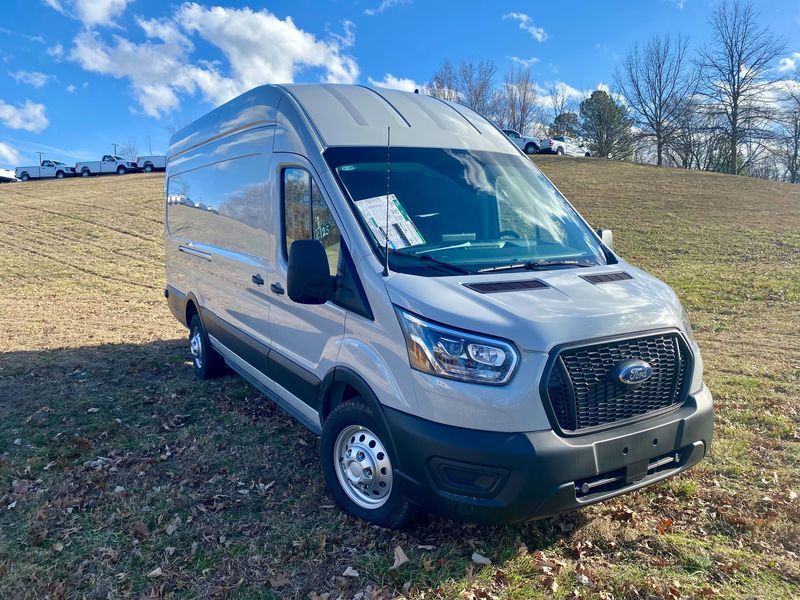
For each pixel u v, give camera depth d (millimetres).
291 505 4066
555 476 3006
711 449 4754
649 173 32156
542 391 3033
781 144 49156
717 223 19469
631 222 20422
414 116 4648
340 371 3779
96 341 8852
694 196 24875
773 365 7059
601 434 3174
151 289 14297
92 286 14570
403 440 3277
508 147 4930
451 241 3869
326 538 3652
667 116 50375
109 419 5656
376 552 3514
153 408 5965
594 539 3604
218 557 3514
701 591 3117
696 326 9383
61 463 4715
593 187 27953
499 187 4430
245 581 3301
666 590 3139
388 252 3625
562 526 3727
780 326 9188
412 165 4215
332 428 3855
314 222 4117
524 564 3369
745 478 4309
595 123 58625
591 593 3141
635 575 3271
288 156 4434
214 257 6023
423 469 3197
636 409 3344
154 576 3342
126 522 3885
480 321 3090
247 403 6066
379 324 3459
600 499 3191
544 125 66250
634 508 3936
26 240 21641
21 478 4508
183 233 7156
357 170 4031
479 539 3600
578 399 3129
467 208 4129
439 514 3242
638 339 3348
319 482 4359
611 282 3723
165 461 4797
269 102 4812
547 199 4621
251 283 5129
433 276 3508
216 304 6078
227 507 4062
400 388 3307
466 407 3059
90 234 22688
